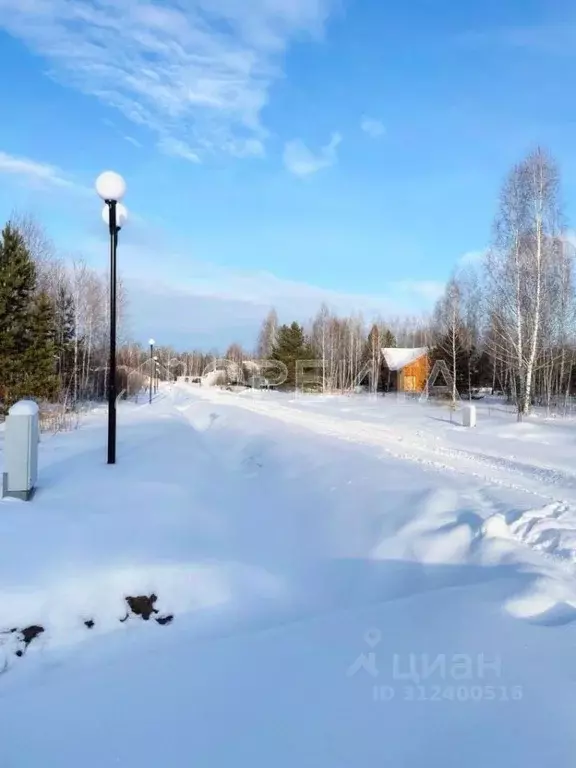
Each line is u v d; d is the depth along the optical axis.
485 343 32.66
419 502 6.24
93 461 8.81
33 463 6.52
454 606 3.60
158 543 5.41
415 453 10.60
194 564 4.96
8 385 17.02
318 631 3.47
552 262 22.70
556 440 13.35
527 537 5.14
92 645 4.00
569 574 4.17
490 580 4.13
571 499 6.62
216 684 2.93
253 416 19.00
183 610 4.49
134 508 6.31
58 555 4.74
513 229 22.69
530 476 8.29
